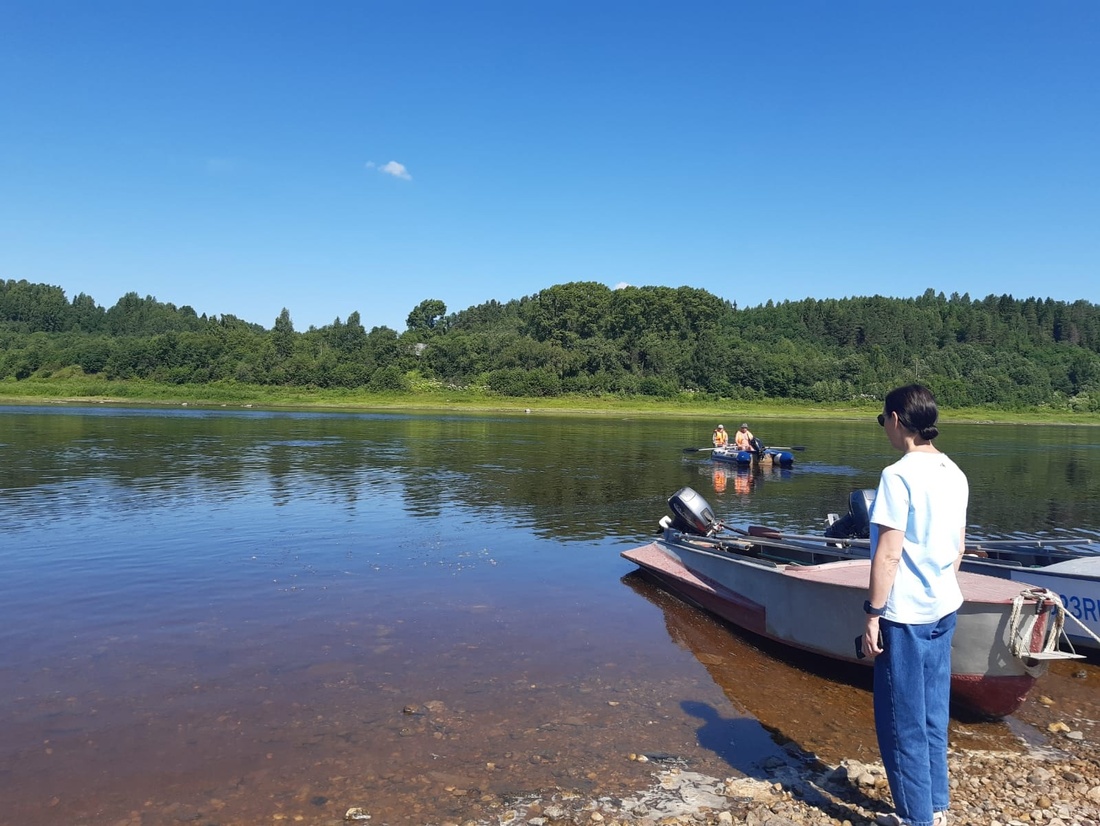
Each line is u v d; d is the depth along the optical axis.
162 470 20.27
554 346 89.31
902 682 4.09
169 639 7.67
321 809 4.65
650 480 20.97
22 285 142.25
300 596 9.26
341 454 25.67
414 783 4.98
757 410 80.62
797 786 5.07
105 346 86.75
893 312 133.25
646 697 6.59
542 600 9.44
